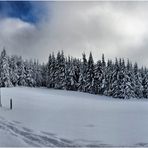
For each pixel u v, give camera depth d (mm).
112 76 69562
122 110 25922
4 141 9672
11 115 18781
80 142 9625
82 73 79188
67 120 15984
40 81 100312
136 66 82750
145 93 82812
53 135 10875
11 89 59844
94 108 27812
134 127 13430
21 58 89625
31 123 14516
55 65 82812
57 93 60625
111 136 10859
